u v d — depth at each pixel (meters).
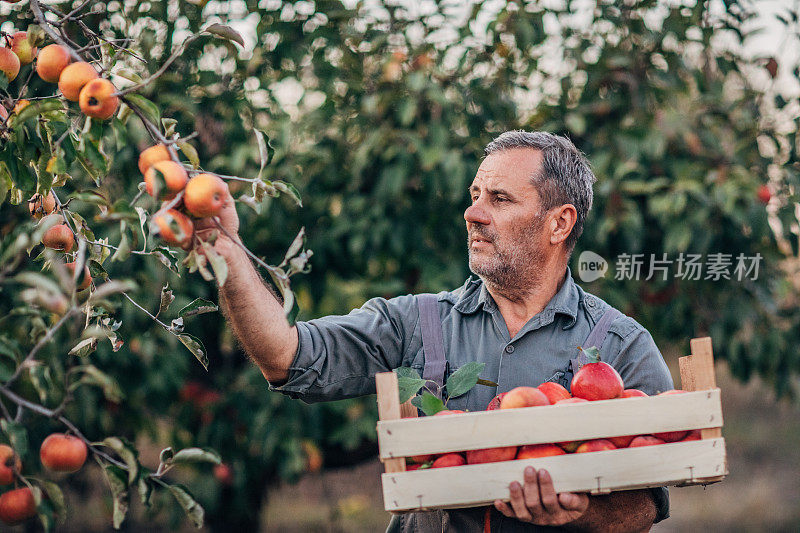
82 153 1.61
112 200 3.54
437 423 1.56
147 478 1.50
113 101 1.49
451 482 1.54
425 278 3.89
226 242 1.68
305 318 3.87
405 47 4.13
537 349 2.05
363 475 7.99
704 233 3.91
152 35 3.70
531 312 2.09
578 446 1.59
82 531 5.57
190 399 4.19
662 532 6.76
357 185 3.98
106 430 3.95
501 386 2.03
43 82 2.70
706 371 1.63
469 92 4.12
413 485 1.54
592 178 2.23
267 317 1.83
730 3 3.97
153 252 1.70
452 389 1.83
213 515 4.41
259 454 4.27
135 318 3.63
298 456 3.90
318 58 4.00
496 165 2.07
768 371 4.41
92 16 3.44
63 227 1.72
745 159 4.23
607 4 4.18
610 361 2.01
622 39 4.22
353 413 4.19
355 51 4.16
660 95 4.25
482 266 2.05
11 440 1.37
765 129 4.31
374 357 2.10
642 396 1.63
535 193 2.04
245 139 3.96
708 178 3.94
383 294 3.99
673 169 4.04
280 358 1.92
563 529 1.88
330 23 4.03
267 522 6.52
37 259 1.81
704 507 7.45
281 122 3.95
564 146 2.14
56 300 1.36
